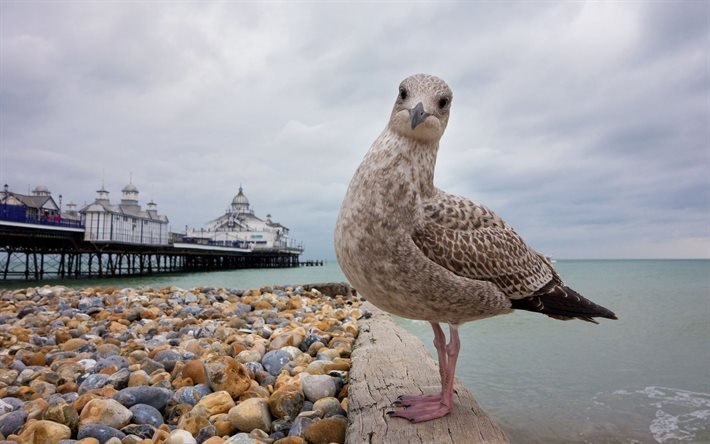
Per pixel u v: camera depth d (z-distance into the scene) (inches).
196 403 25.5
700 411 36.7
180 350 36.0
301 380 27.2
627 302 121.0
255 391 26.5
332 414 24.0
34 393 26.9
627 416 36.1
